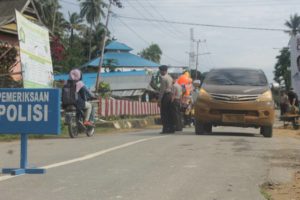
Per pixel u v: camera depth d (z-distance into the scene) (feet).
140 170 30.76
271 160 35.50
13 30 88.02
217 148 41.52
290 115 85.10
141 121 104.17
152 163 33.37
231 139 49.42
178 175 29.19
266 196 24.39
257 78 57.98
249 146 43.32
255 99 54.13
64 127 63.93
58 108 28.27
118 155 37.27
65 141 50.03
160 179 27.99
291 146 44.42
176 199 23.45
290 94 87.92
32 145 45.65
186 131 67.72
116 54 302.45
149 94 237.45
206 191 25.17
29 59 58.75
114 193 24.48
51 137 57.31
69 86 57.00
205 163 33.50
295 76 96.63
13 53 72.49
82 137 57.62
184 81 86.48
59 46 99.96
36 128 28.45
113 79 230.27
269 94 55.06
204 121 55.26
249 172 30.48
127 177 28.50
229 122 54.39
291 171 31.27
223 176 29.07
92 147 43.01
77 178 28.14
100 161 34.40
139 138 51.37
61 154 38.55
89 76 231.50
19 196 23.72
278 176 29.48
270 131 55.62
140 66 295.89
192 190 25.32
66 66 177.27
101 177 28.48
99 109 91.76
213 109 54.49
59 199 23.21
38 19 100.73
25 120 28.53
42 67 62.59
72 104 56.39
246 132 65.87
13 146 45.52
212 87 55.98
